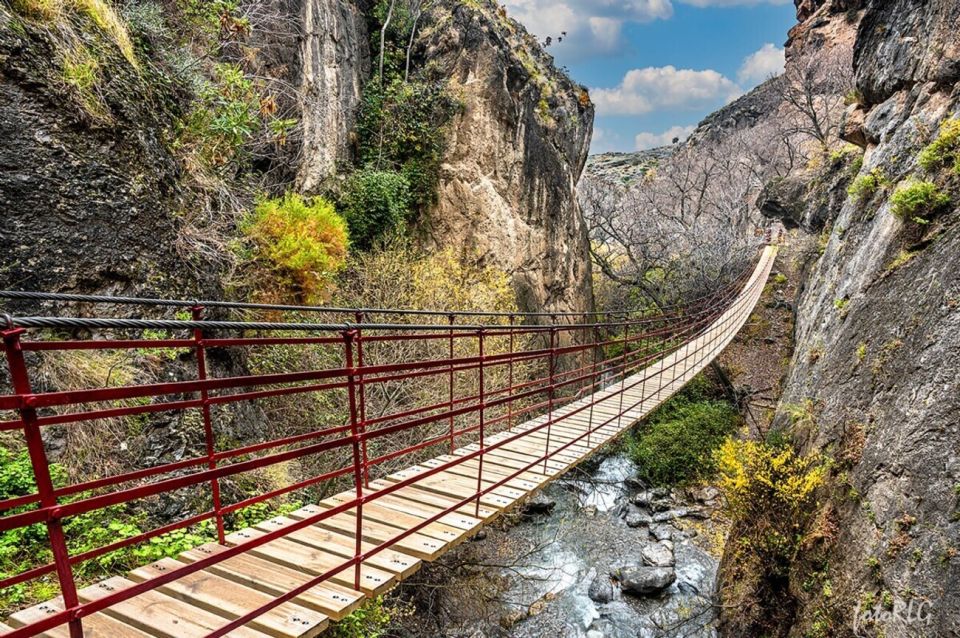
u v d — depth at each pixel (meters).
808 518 6.14
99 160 4.08
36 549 2.95
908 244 6.70
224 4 6.85
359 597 2.37
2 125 3.54
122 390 1.55
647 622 7.47
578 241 17.19
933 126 7.66
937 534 4.01
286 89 8.84
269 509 4.42
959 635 3.49
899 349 5.69
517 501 3.79
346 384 2.71
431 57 13.46
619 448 13.60
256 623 2.12
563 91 17.66
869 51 11.07
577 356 15.70
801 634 5.44
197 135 5.78
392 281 9.05
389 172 11.11
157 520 3.59
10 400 1.30
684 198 25.00
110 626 2.02
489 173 13.22
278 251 6.09
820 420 7.25
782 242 23.92
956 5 8.01
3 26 3.64
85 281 3.80
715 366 15.71
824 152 21.81
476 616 7.11
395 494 3.66
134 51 5.17
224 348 5.16
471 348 8.56
